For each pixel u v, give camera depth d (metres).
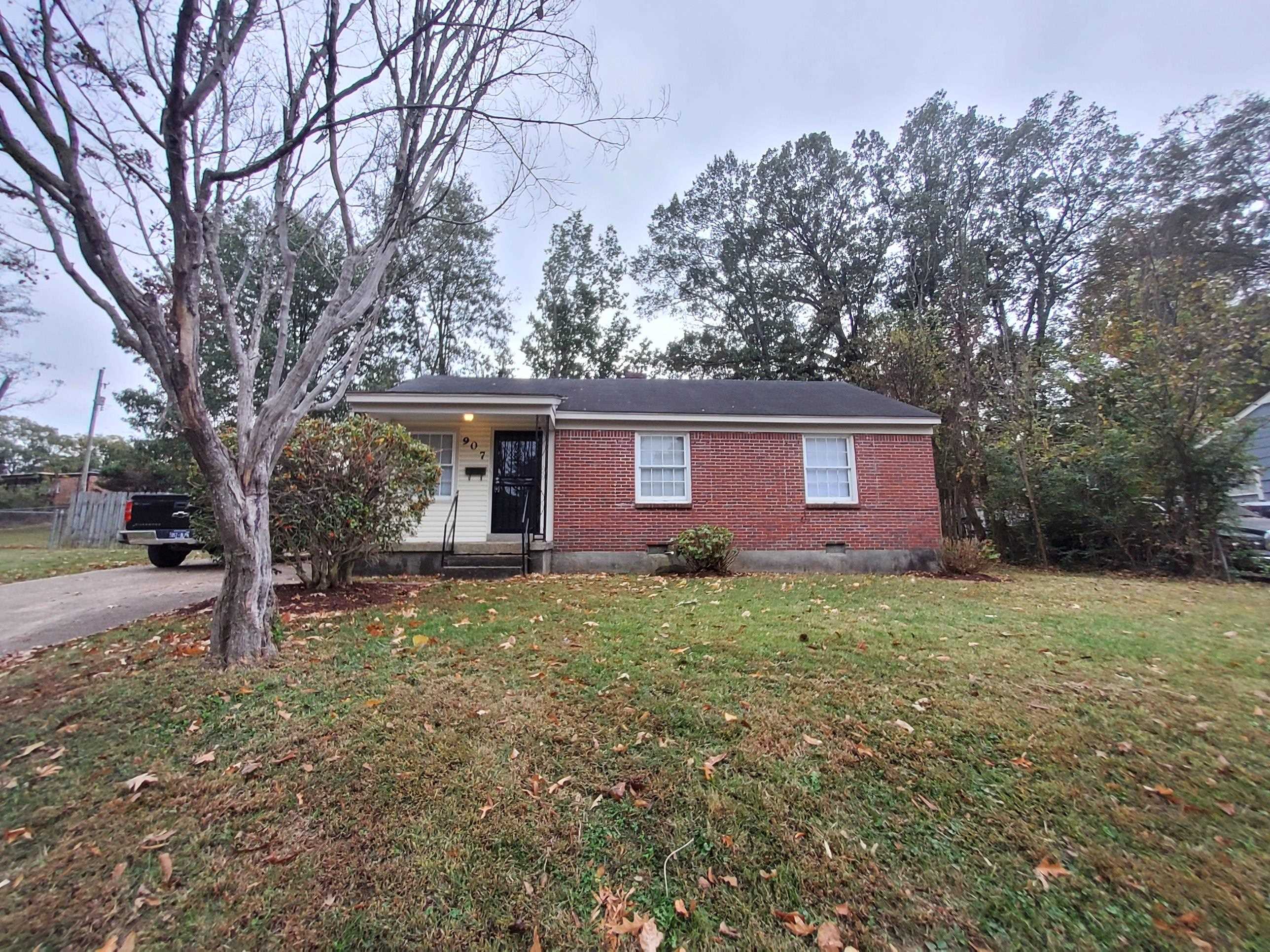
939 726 3.12
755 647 4.49
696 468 10.38
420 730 3.08
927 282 20.86
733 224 25.72
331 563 6.76
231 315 4.74
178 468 22.22
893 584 8.17
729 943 1.80
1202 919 1.86
